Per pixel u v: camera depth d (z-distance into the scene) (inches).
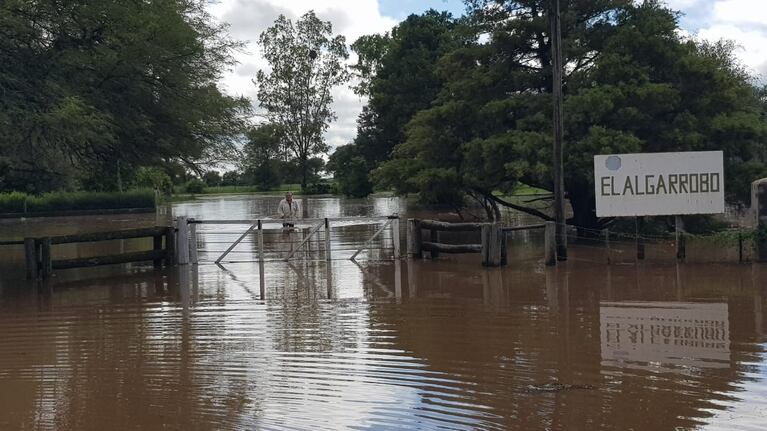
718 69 791.7
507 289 501.4
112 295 514.6
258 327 395.2
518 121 784.9
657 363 307.3
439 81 1659.7
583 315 406.9
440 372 300.8
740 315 396.2
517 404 259.0
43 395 282.8
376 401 266.1
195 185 3053.6
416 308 441.7
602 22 826.8
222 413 257.3
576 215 851.4
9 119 557.0
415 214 1375.5
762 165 770.8
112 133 656.4
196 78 738.2
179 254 674.2
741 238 589.6
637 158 598.9
